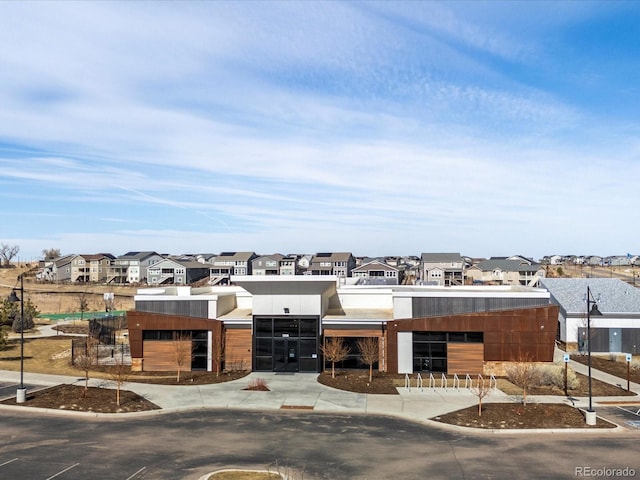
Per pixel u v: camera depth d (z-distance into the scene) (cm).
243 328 3791
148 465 1852
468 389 3150
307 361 3694
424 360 3634
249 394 3011
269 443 2131
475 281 12325
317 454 1998
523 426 2392
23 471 1780
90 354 3972
